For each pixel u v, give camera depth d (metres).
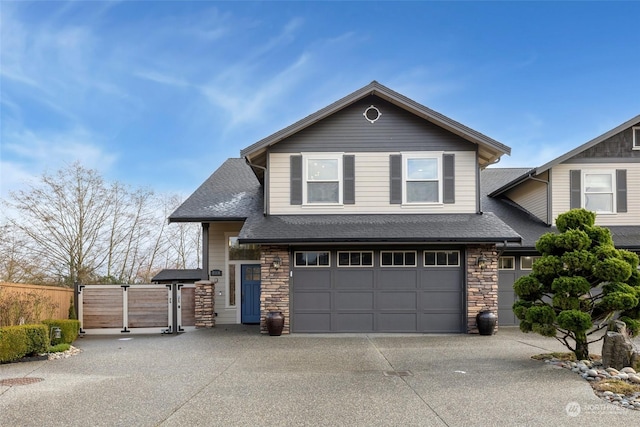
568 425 5.16
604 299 7.99
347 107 13.05
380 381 7.06
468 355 9.07
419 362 8.45
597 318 8.48
